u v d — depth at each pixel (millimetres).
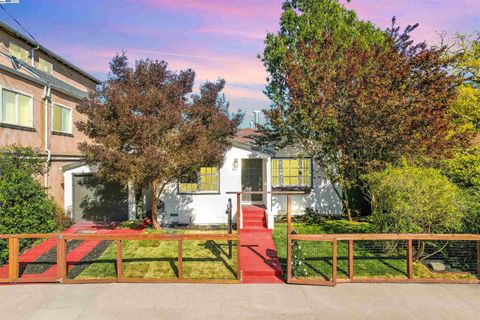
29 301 6625
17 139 12523
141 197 14367
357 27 15438
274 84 15352
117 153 10805
